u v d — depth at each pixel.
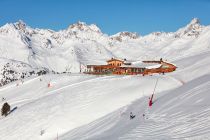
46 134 62.34
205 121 33.94
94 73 125.12
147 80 85.62
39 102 83.25
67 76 122.19
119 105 68.75
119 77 94.94
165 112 44.34
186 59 122.25
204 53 129.00
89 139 43.94
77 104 73.88
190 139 30.11
